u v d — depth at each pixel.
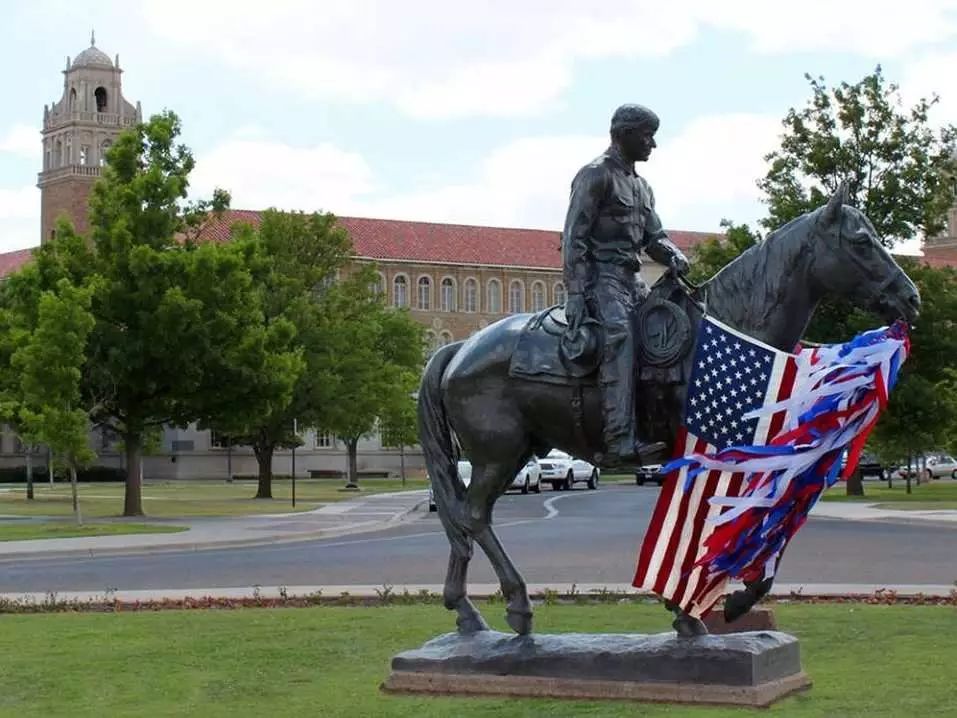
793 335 9.62
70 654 12.74
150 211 41.59
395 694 10.29
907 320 9.33
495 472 10.20
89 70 131.38
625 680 9.70
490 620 14.38
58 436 33.47
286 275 67.62
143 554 26.92
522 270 121.62
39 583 20.80
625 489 64.38
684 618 9.80
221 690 10.80
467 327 119.25
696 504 9.50
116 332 39.88
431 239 120.44
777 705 9.52
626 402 9.50
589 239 9.92
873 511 39.28
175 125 43.16
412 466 107.62
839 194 9.38
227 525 34.59
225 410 42.00
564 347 9.73
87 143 130.62
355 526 34.22
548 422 9.98
